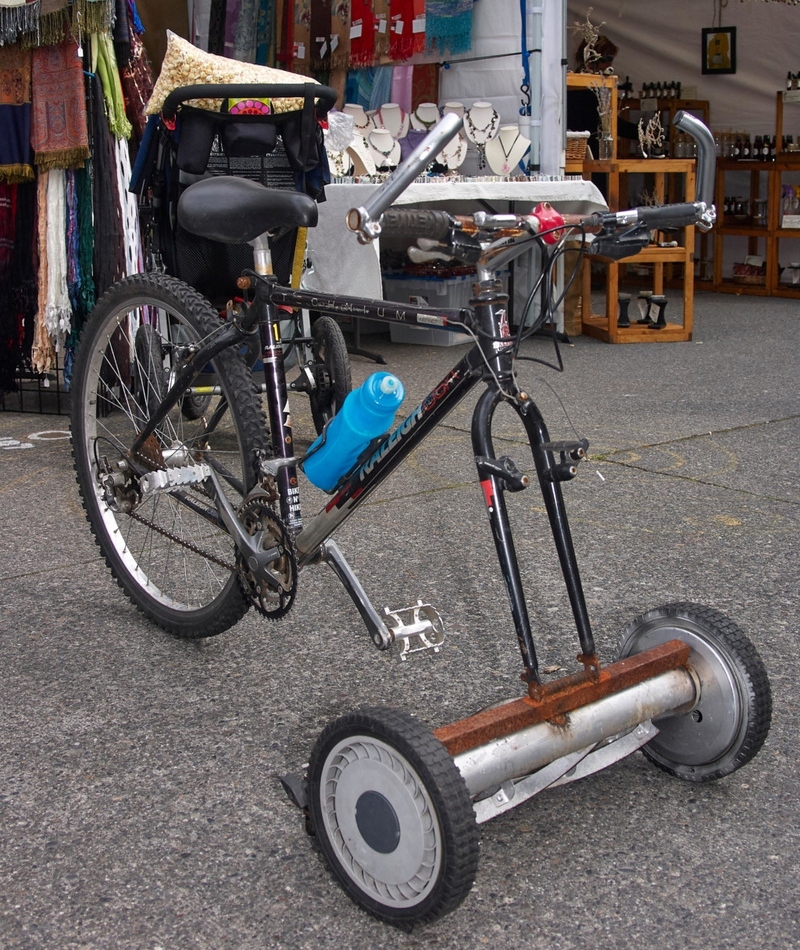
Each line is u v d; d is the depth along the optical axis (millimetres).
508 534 1628
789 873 1687
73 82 4176
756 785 1923
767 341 6586
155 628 2604
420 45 6629
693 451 4086
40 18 4078
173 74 3506
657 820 1826
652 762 1969
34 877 1689
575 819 1831
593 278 9852
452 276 6379
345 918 1602
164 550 2996
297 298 1994
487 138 6430
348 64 6980
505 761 1566
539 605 2684
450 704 2205
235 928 1578
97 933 1566
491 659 2402
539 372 5703
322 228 5336
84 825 1823
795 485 3643
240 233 2000
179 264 3674
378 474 1889
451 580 2854
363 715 1549
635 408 4824
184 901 1636
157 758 2027
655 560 2961
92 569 2980
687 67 9328
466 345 6539
